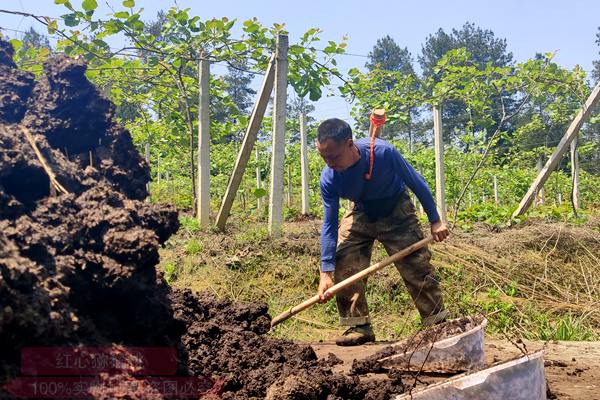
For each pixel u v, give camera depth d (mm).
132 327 2832
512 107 42250
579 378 4020
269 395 3096
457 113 45906
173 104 12953
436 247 9172
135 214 2922
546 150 21500
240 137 18156
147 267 2850
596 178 26828
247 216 14258
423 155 18250
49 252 2555
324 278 4770
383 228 5113
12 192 2816
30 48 9164
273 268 7910
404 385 3391
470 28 58125
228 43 9922
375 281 7969
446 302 7848
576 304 8086
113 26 9281
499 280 8547
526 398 2910
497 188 21953
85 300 2688
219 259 8031
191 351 3719
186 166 19219
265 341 4008
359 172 4773
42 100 3268
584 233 9758
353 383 3316
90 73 10016
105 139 3305
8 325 2174
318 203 19500
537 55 50281
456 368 3797
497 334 6723
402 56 60344
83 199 2898
